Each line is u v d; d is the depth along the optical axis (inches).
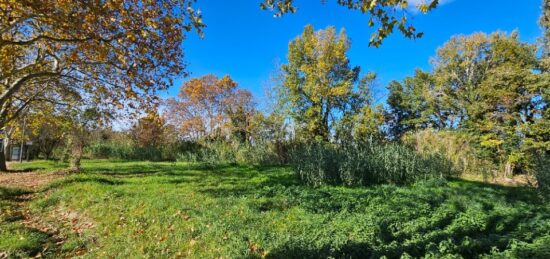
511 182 741.3
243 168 778.2
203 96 1731.1
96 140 1376.7
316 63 1354.6
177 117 1716.3
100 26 404.5
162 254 227.6
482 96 1072.8
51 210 376.5
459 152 776.9
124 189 458.9
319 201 362.9
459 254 205.9
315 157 546.3
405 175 558.9
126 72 469.4
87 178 540.7
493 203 389.4
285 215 314.7
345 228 268.1
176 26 443.5
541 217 313.4
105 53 434.3
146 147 1344.7
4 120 673.6
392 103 1835.6
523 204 392.5
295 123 1261.1
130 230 277.1
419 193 434.0
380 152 575.2
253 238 244.4
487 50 1378.0
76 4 361.1
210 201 372.8
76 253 244.1
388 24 201.6
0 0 324.8
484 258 201.0
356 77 1406.3
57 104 750.5
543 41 1069.8
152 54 464.8
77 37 413.4
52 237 276.1
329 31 1336.1
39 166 898.1
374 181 548.1
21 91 693.3
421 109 1697.8
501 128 967.6
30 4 324.5
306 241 234.4
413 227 271.7
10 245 241.4
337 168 531.8
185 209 333.4
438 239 239.9
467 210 338.0
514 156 887.1
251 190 449.1
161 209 337.7
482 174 727.7
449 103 1478.8
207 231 261.9
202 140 1342.3
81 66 534.3
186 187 483.8
